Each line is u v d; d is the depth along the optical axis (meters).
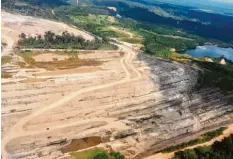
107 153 129.12
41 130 136.25
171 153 132.38
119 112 162.88
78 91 171.75
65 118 148.12
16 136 129.12
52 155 123.31
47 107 152.50
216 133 153.75
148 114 166.75
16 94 155.38
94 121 150.88
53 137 133.75
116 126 150.25
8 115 140.62
